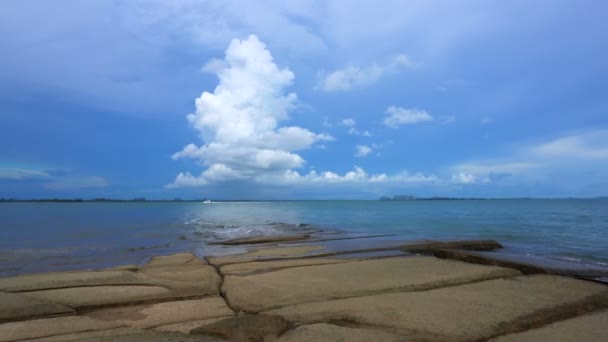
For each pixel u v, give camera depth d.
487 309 6.23
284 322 5.43
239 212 82.94
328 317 5.81
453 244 16.62
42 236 26.84
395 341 4.78
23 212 80.38
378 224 38.28
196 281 9.09
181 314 6.40
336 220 47.91
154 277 9.61
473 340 4.94
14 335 5.25
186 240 23.50
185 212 83.25
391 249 15.82
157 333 4.74
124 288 8.28
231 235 26.62
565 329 5.39
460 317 5.80
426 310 6.14
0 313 6.27
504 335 5.14
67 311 6.54
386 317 5.77
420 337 4.95
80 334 5.29
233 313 6.43
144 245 20.84
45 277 9.55
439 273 9.57
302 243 19.42
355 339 4.80
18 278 9.46
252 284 8.35
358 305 6.41
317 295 7.40
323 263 11.77
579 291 7.57
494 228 30.20
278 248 16.58
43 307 6.65
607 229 28.47
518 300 6.83
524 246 18.38
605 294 7.38
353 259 13.02
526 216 49.16
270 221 46.91
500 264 10.95
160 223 42.88
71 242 22.73
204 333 4.88
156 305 7.01
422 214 61.25
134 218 55.50
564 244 19.25
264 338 4.79
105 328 5.59
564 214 54.25
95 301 7.15
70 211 88.56
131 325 5.84
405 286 8.16
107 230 32.41
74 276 9.69
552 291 7.55
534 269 9.98
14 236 26.86
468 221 40.16
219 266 11.73
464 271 9.80
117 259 15.60
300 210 92.31
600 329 5.41
